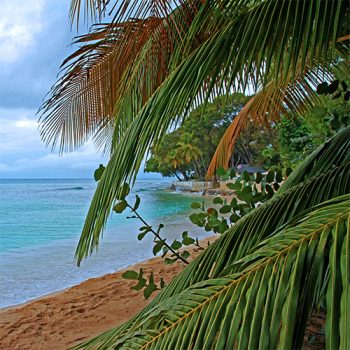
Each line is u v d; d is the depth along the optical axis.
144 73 1.87
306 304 0.90
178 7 1.52
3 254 11.68
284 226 1.27
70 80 2.73
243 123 4.53
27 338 4.60
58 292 6.70
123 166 1.46
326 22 1.36
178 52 1.69
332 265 0.85
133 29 1.71
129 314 5.31
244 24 1.44
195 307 1.02
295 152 5.64
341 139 2.15
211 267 1.65
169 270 7.66
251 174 3.28
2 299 6.96
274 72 1.63
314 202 1.67
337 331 0.78
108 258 10.67
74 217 23.27
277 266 0.95
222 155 4.78
